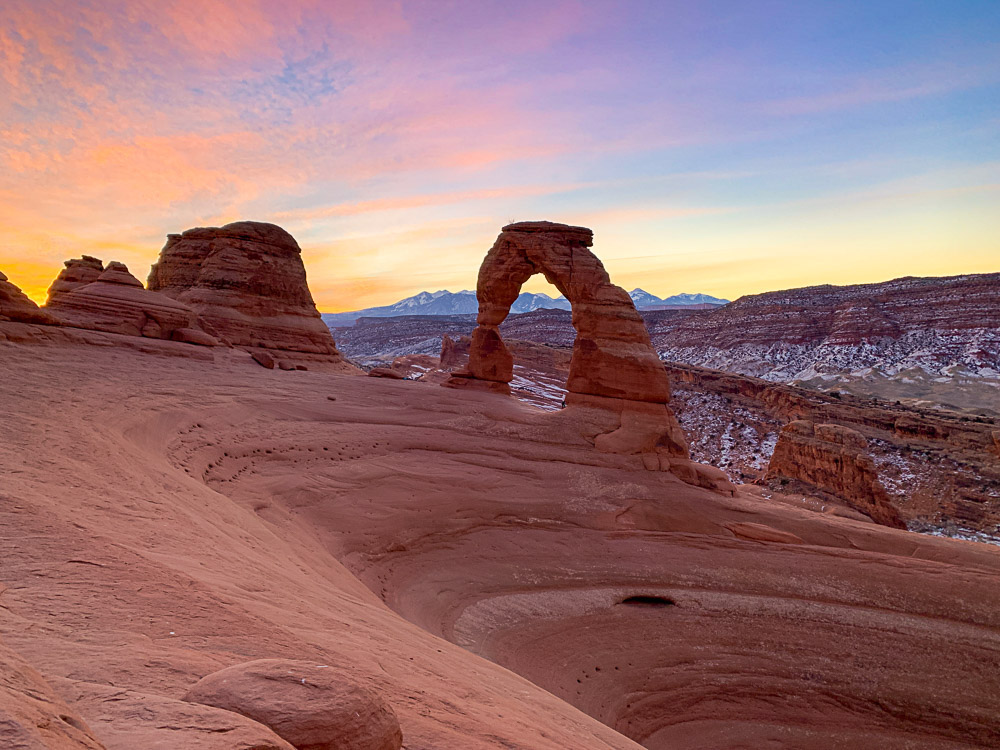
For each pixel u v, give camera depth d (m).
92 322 28.77
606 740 7.50
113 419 15.09
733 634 15.51
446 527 18.86
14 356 19.77
